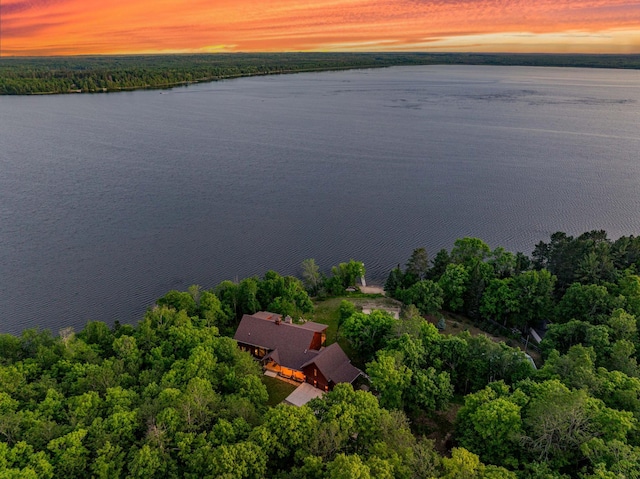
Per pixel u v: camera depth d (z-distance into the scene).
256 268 104.50
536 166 180.88
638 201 140.50
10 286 93.50
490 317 81.25
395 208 139.88
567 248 81.94
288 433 41.47
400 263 108.44
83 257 106.00
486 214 134.38
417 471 36.91
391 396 51.34
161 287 95.12
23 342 60.91
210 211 135.75
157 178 165.25
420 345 57.62
